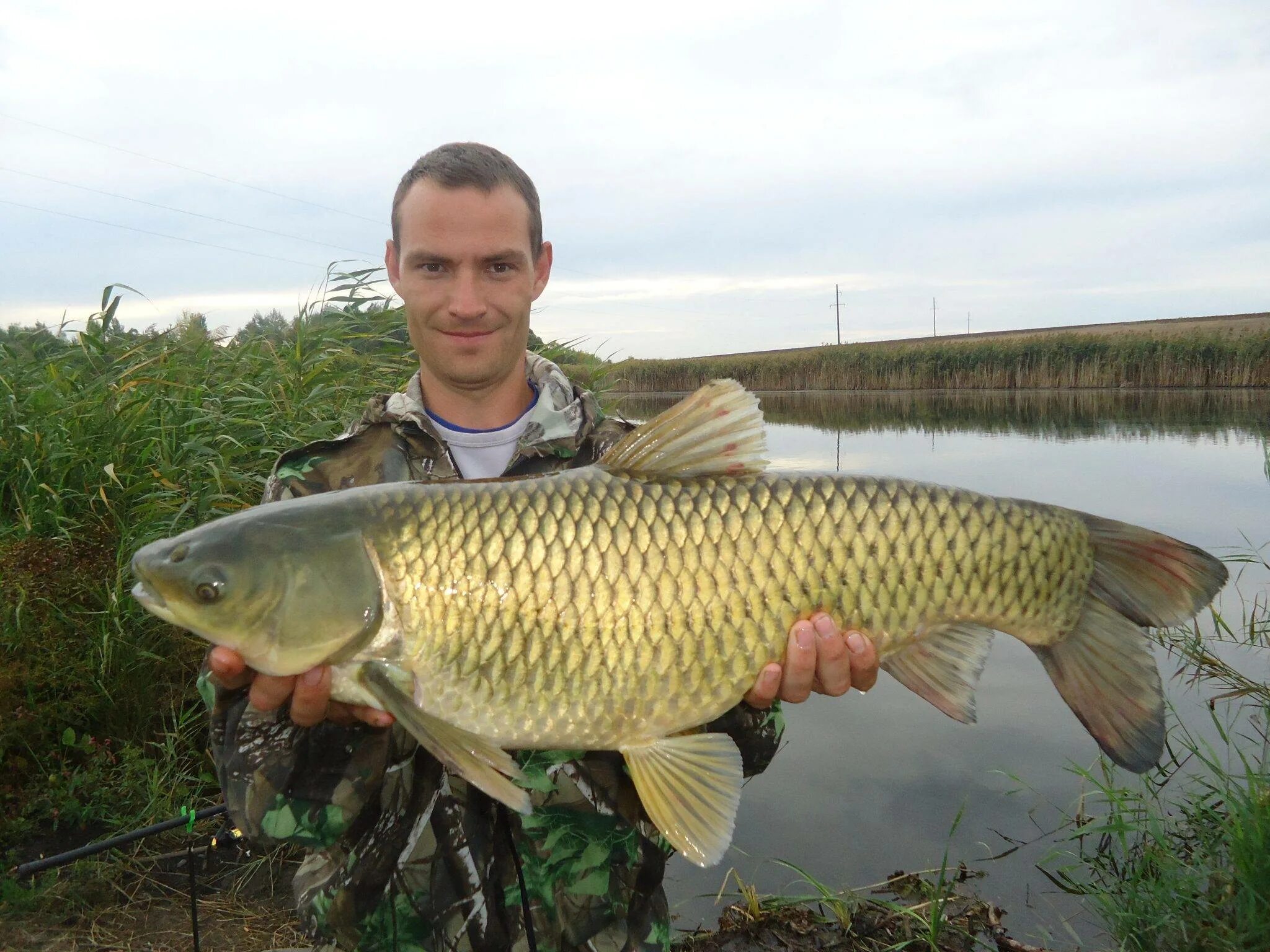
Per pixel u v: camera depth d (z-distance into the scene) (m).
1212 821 3.86
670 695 2.05
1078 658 2.19
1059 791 4.38
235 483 5.12
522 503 2.04
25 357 6.03
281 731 2.05
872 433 19.00
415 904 2.03
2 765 4.07
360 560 1.99
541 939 2.06
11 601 4.36
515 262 2.35
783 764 4.77
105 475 4.98
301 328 6.18
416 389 2.49
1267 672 5.62
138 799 4.11
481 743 1.94
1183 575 2.12
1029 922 3.49
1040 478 12.05
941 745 4.93
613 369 6.94
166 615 2.00
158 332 6.16
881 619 2.12
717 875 3.91
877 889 3.74
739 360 42.19
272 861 3.94
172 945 3.42
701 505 2.06
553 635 2.01
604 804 2.14
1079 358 32.25
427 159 2.39
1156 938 3.29
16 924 3.45
